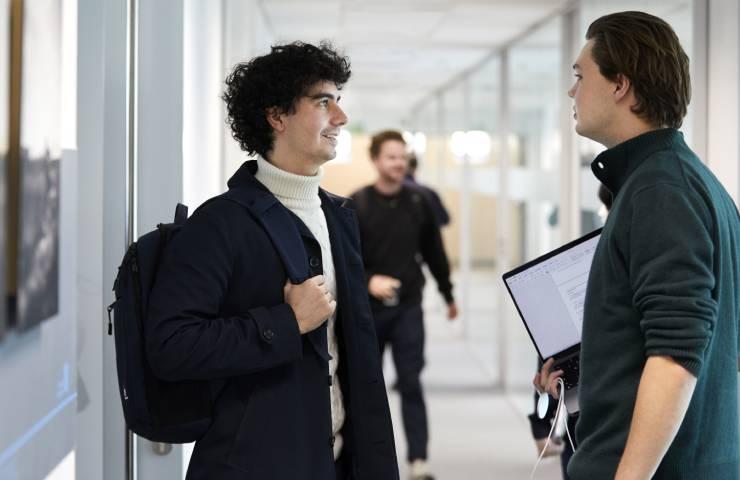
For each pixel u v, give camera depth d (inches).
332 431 69.9
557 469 190.2
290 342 65.6
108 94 88.0
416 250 177.0
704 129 138.5
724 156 135.4
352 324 73.2
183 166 94.4
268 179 71.7
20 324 48.4
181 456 92.3
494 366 302.4
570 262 84.0
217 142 139.6
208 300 64.9
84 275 79.2
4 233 45.8
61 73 57.0
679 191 60.0
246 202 68.2
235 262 66.9
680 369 57.1
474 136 354.3
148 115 93.6
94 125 78.2
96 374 80.4
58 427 58.1
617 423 61.6
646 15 66.0
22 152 47.8
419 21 242.5
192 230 66.3
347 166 624.1
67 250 60.4
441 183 462.6
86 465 80.3
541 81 237.0
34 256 50.5
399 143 175.5
